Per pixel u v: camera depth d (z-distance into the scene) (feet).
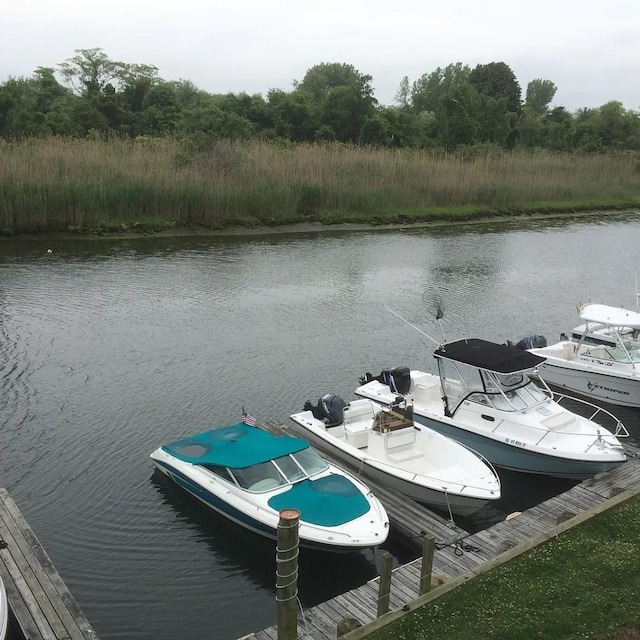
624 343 59.57
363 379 53.93
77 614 27.32
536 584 28.27
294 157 157.28
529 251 125.90
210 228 131.34
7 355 62.03
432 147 222.48
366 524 33.53
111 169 130.62
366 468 40.52
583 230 153.17
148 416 50.60
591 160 216.33
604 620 26.09
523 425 43.14
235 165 143.33
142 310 77.82
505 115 278.26
